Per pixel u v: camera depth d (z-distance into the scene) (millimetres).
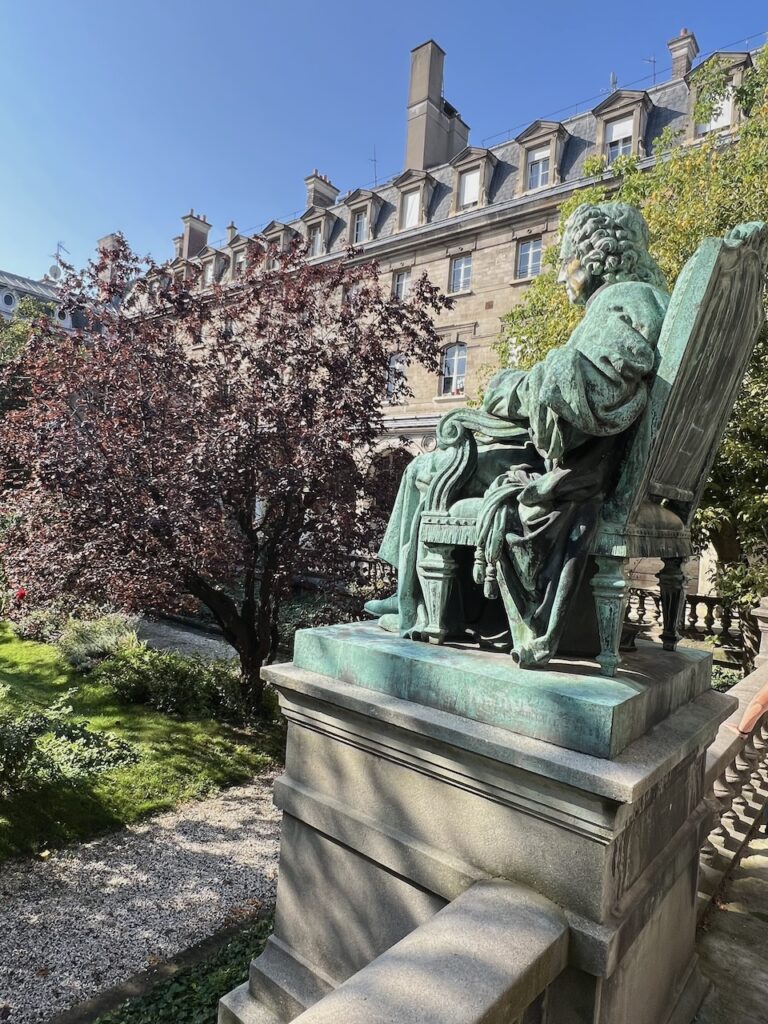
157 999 3629
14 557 7289
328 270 8328
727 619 9320
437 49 24328
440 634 1893
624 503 1593
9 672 9805
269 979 1976
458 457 1925
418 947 1212
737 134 9023
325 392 7320
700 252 1506
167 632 13117
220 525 7293
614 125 18875
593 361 1499
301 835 1982
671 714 1713
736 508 7676
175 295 7914
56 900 4703
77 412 7188
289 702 2002
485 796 1492
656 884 1538
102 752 6738
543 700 1436
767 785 3451
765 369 6887
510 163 21125
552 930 1268
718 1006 1906
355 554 7879
